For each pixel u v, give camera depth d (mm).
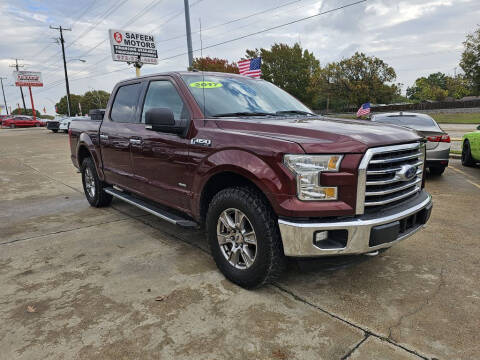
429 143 7145
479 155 7938
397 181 2631
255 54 54531
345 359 2123
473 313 2568
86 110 91875
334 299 2773
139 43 27297
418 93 91125
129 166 4203
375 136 2572
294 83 54625
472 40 31281
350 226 2395
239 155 2713
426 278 3096
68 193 6750
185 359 2131
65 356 2160
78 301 2768
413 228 2844
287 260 2734
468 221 4559
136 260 3514
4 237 4238
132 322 2488
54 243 4012
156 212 3750
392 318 2521
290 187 2420
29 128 38594
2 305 2727
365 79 47750
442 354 2156
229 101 3496
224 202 2891
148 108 3949
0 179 8344
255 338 2314
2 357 2152
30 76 65062
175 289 2932
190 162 3176
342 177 2385
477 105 45219
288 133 2654
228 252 3074
